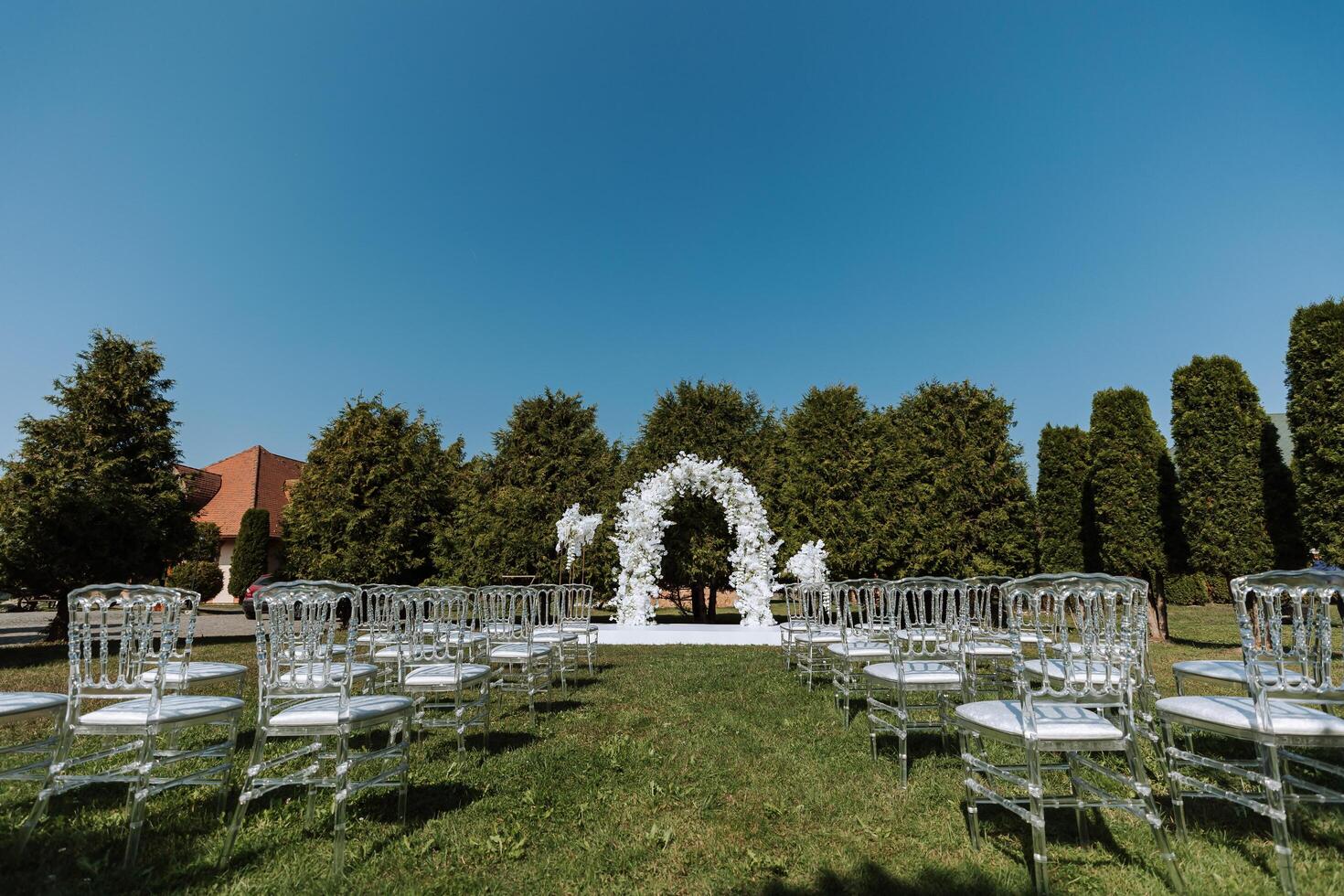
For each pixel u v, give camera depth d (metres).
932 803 3.58
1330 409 8.33
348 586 3.18
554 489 16.83
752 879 2.80
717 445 15.91
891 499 13.87
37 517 11.02
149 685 3.04
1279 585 2.75
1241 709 2.84
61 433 11.62
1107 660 2.86
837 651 5.37
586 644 7.60
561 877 2.85
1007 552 13.01
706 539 13.66
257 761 3.12
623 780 4.00
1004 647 5.01
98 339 12.33
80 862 2.85
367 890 2.74
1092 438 11.95
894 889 2.69
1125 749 2.78
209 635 13.35
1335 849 2.92
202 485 26.80
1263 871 2.75
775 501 15.54
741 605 11.48
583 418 17.81
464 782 4.02
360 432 14.70
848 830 3.26
